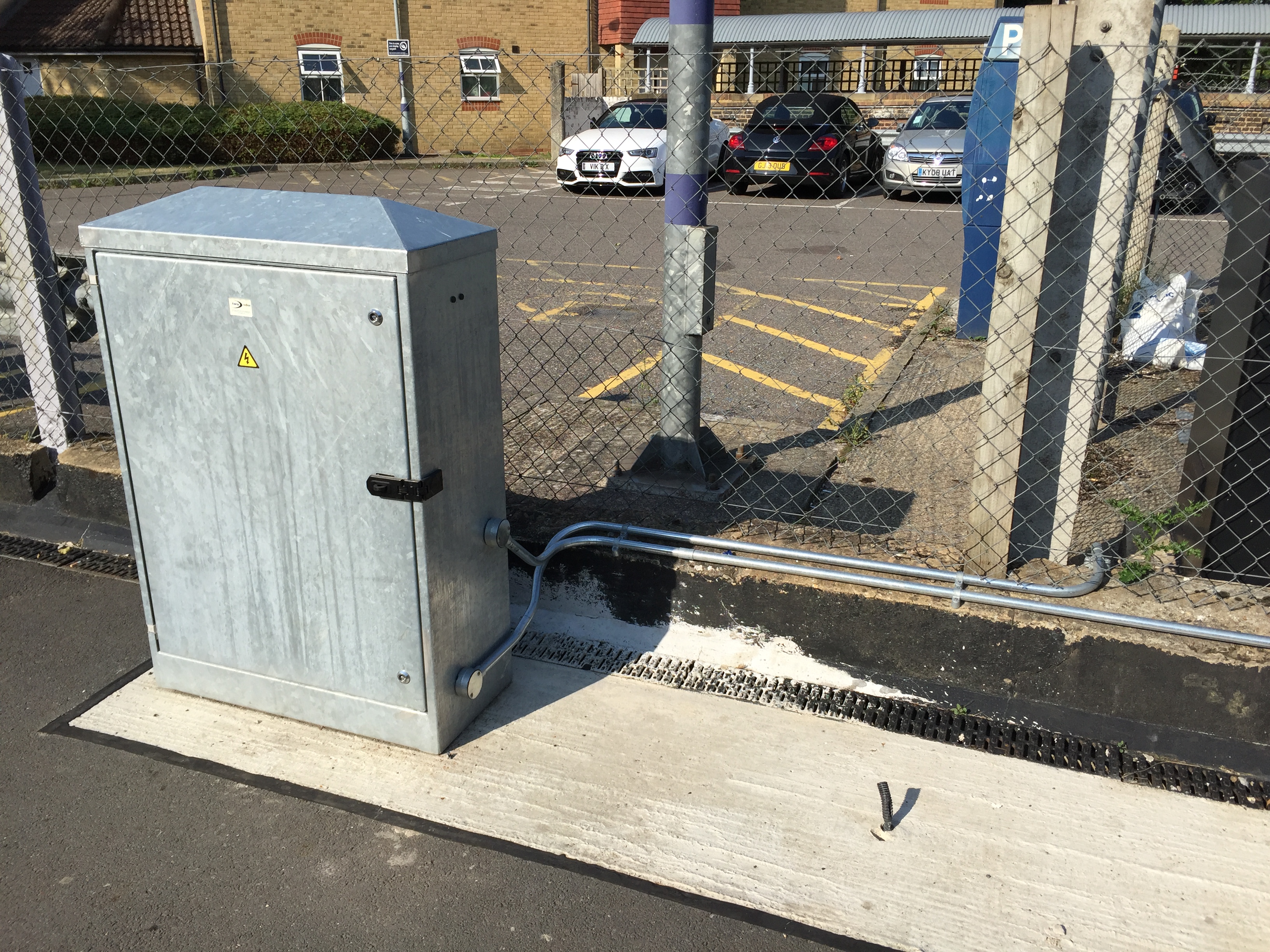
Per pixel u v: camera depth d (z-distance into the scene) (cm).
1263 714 291
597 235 1173
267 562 296
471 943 236
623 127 1534
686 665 343
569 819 274
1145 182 555
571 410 507
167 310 278
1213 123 590
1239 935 238
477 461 295
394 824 272
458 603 296
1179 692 297
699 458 394
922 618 320
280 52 2105
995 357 307
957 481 427
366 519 277
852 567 331
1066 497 324
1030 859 261
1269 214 282
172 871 257
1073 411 314
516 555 351
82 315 448
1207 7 1827
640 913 244
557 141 1784
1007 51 600
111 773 292
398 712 298
